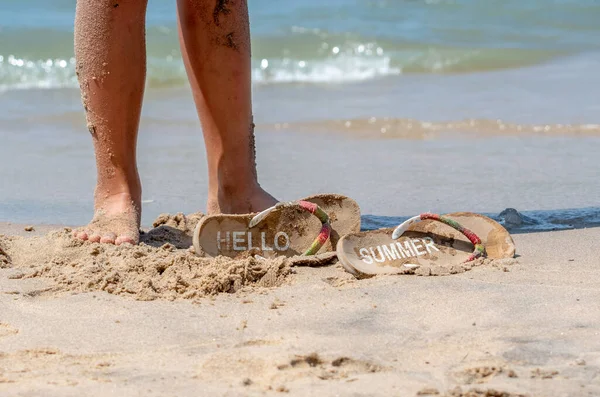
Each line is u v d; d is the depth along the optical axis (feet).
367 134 23.03
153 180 17.04
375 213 14.28
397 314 8.58
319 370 7.19
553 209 14.56
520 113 25.35
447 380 7.00
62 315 8.63
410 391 6.78
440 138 22.57
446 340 7.89
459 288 9.37
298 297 9.15
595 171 18.28
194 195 15.74
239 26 11.45
